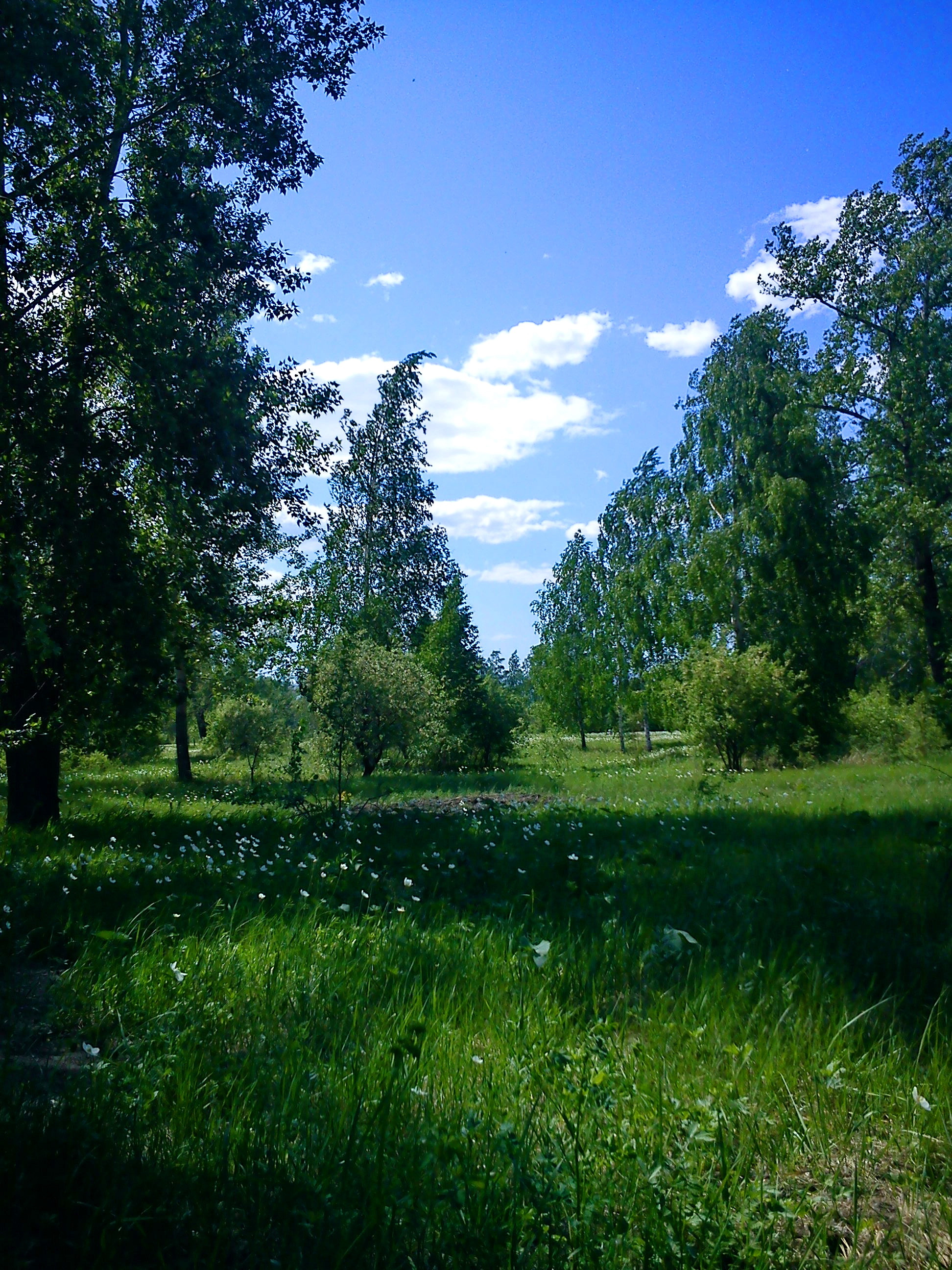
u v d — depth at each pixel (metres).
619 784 22.88
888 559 34.06
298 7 12.82
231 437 11.58
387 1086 3.56
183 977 4.89
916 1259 2.80
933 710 21.05
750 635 33.00
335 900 7.24
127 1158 3.11
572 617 59.44
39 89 10.69
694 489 37.22
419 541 41.50
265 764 29.88
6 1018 4.47
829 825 12.01
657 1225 2.76
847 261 32.38
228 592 13.31
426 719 25.58
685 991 4.80
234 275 12.52
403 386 41.56
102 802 17.61
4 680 11.60
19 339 10.99
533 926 6.44
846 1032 4.36
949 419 31.09
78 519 11.28
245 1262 2.70
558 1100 3.58
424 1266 2.62
